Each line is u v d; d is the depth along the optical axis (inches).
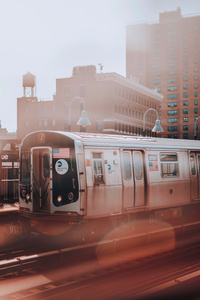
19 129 3954.2
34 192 496.1
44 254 398.0
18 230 518.9
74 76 2903.5
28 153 506.0
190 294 315.0
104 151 493.4
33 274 379.9
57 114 2908.5
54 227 478.3
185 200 628.4
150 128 3376.0
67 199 462.9
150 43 4842.5
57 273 383.2
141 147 549.6
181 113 4820.4
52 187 472.7
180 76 4808.1
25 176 508.4
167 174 593.9
